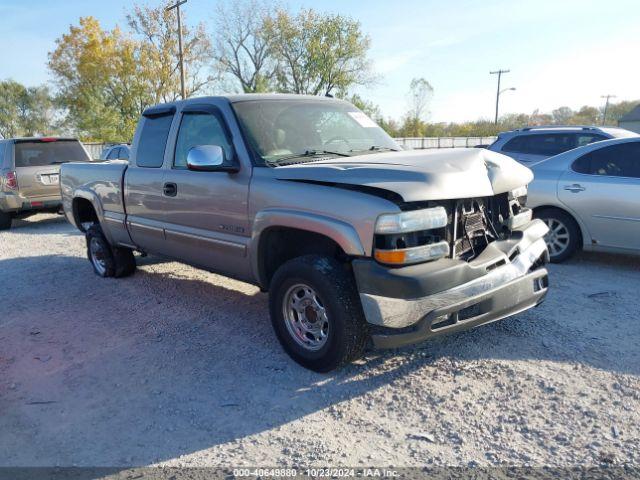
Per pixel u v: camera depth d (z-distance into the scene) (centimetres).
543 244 402
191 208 462
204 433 307
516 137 1031
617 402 319
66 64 4372
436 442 289
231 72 4981
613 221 594
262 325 471
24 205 1052
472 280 333
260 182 391
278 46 4709
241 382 366
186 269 687
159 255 557
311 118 462
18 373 395
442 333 328
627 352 385
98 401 349
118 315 514
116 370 393
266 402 339
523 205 431
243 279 445
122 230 582
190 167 405
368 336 357
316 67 4662
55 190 1087
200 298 558
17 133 6881
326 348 355
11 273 698
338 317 342
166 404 341
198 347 428
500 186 363
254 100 450
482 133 6044
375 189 328
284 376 372
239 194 407
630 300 498
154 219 521
